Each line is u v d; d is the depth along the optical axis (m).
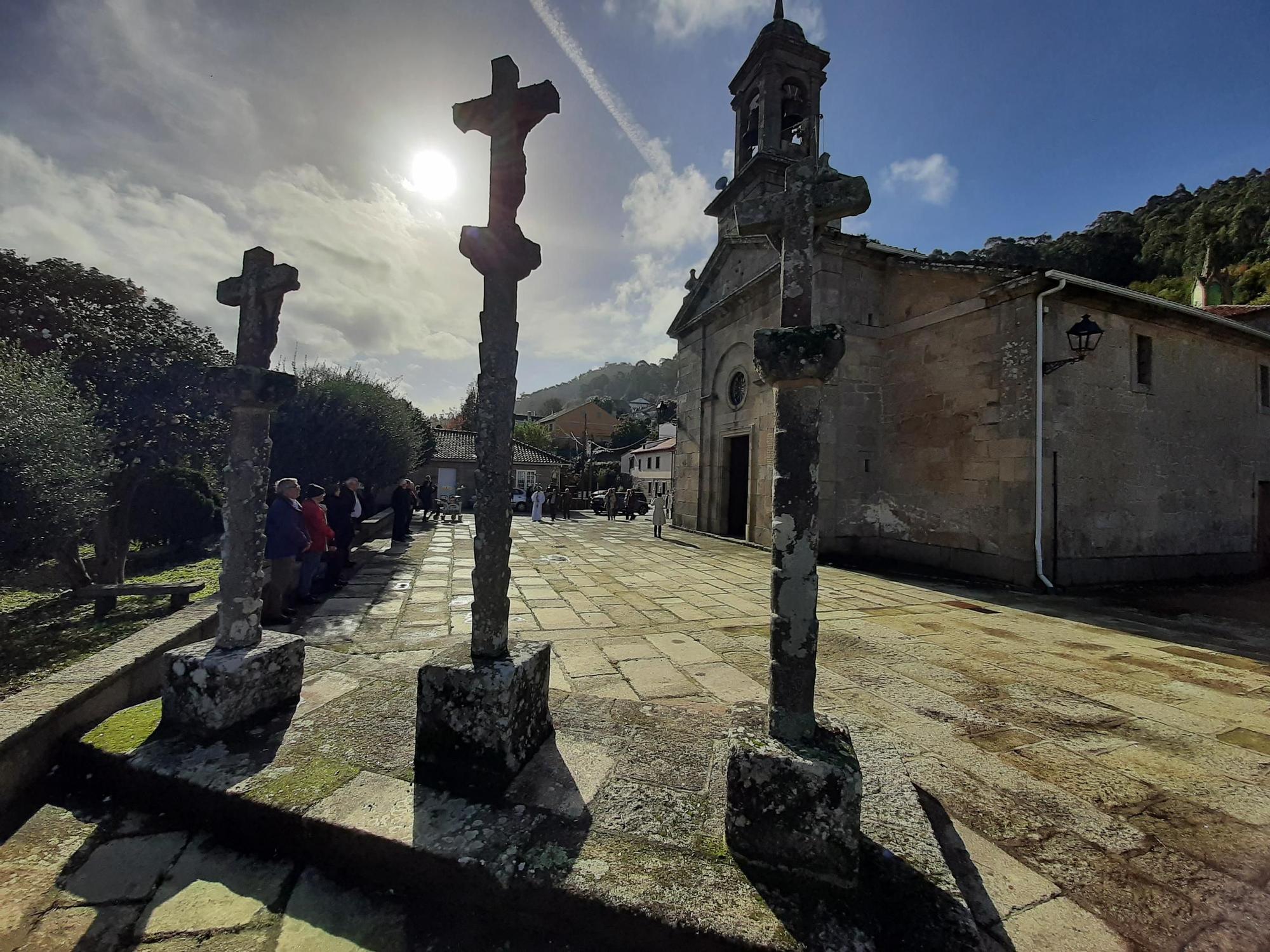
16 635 5.21
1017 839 2.23
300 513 5.52
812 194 2.04
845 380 10.61
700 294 15.92
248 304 2.92
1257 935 1.75
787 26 13.27
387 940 1.71
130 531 9.03
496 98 2.53
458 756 2.20
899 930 1.59
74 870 2.00
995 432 8.73
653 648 4.90
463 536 13.98
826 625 5.80
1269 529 11.18
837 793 1.68
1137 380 9.34
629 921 1.61
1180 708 3.68
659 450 36.50
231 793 2.15
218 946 1.69
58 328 8.68
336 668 3.47
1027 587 8.16
